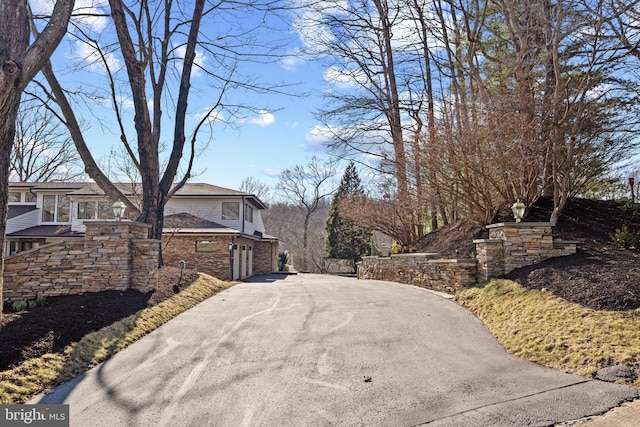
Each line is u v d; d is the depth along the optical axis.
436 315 8.41
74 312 7.36
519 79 11.58
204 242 22.50
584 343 5.70
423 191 16.34
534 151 11.26
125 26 11.27
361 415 4.19
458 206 15.55
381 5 19.41
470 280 10.59
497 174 13.46
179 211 25.88
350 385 4.99
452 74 16.88
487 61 15.52
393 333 7.21
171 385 5.11
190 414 4.30
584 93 10.67
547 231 9.72
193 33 12.87
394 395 4.65
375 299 10.52
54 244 9.43
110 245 9.48
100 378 5.39
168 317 8.73
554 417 3.97
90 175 11.57
